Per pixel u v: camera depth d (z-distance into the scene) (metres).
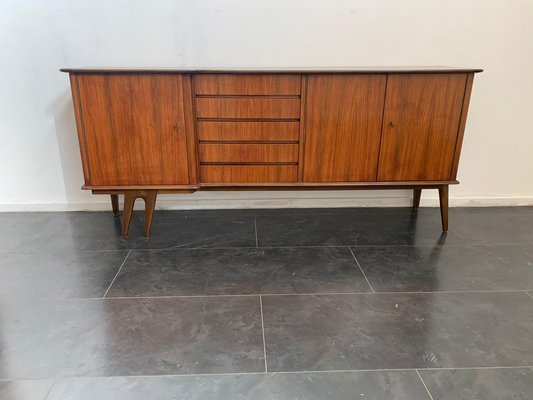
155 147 1.88
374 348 1.29
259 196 2.47
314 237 2.09
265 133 1.90
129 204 1.99
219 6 2.13
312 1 2.14
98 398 1.10
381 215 2.39
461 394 1.12
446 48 2.25
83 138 1.85
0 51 2.13
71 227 2.19
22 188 2.38
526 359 1.25
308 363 1.23
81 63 2.18
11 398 1.10
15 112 2.23
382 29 2.21
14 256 1.87
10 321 1.41
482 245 2.01
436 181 2.00
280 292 1.59
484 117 2.37
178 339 1.32
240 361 1.23
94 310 1.47
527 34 2.23
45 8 2.08
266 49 2.21
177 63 2.21
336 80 1.82
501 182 2.51
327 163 1.95
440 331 1.38
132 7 2.11
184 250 1.94
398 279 1.69
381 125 1.89
